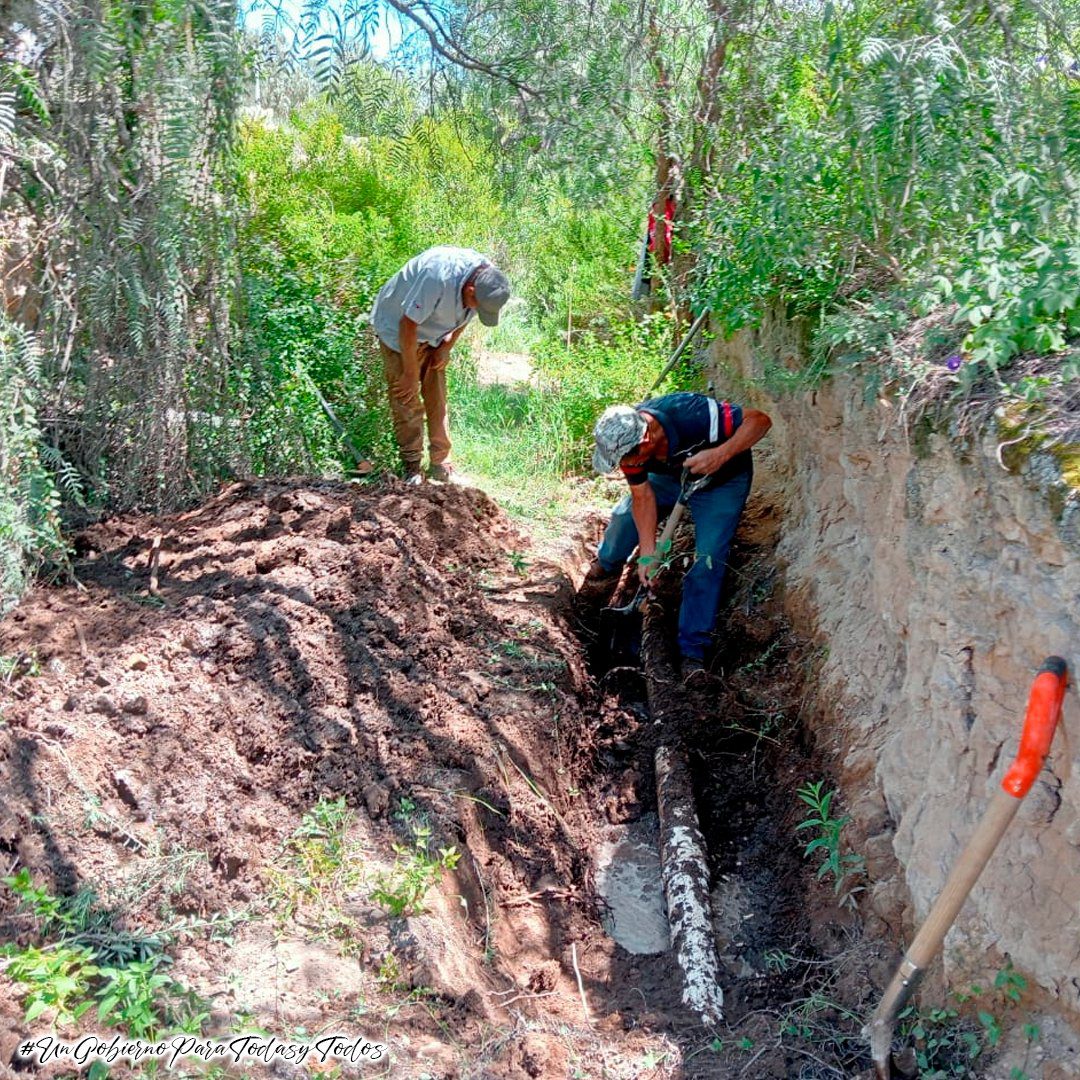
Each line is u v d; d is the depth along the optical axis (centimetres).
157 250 416
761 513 576
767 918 381
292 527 482
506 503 629
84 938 284
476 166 501
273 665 385
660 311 841
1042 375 286
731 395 666
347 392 643
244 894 315
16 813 302
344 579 441
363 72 386
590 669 505
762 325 556
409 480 614
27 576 414
